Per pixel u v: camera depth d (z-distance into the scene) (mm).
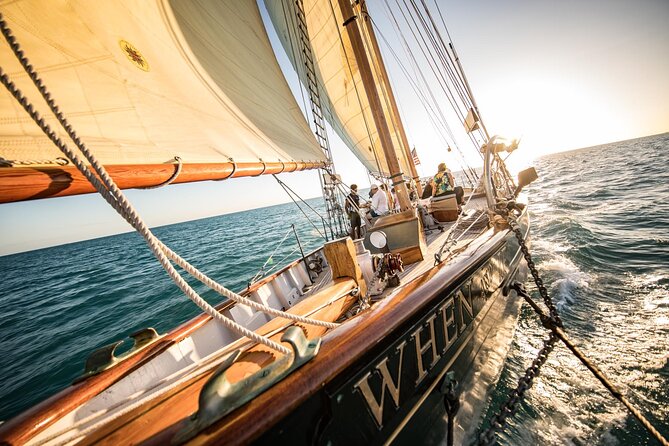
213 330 2500
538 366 2318
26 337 9969
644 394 3000
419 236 3633
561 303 4938
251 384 914
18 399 6297
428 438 1824
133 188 1537
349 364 1108
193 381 1246
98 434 985
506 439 2756
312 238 19094
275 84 4457
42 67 1455
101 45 1799
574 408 2984
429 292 1694
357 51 3912
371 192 7262
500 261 2990
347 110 10734
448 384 1888
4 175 991
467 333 2236
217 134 2396
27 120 1296
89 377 1552
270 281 3645
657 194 13320
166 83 2225
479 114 6281
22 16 1430
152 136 1803
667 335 3760
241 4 4379
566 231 9547
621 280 5543
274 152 3047
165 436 839
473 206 6035
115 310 11000
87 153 692
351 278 2500
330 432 1123
